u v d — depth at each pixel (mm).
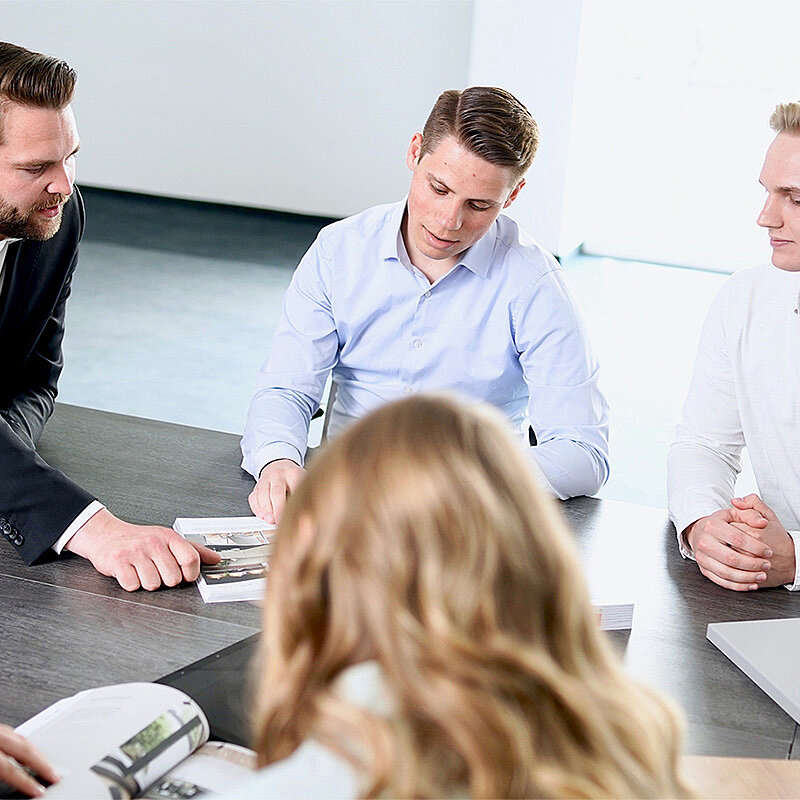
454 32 6836
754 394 2008
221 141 7461
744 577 1620
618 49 6754
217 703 1215
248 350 5090
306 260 2240
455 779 686
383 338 2242
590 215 7012
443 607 678
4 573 1527
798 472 2008
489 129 1903
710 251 6973
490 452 713
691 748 1241
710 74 6758
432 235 2016
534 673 685
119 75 7430
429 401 739
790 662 1402
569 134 6004
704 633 1503
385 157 7242
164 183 7656
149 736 1098
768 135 6773
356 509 697
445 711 665
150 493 1790
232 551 1605
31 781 1013
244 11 7090
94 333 5141
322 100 7199
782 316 1974
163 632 1405
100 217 7176
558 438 2117
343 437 735
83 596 1479
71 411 2115
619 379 4949
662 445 4320
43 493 1587
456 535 684
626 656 1431
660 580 1644
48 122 1768
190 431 2068
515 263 2184
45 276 2045
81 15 7301
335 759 703
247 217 7500
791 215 1756
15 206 1828
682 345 5480
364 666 702
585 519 1844
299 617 716
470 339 2219
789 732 1292
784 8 6617
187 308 5621
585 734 701
